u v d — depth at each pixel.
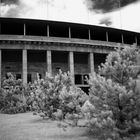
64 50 44.28
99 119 8.87
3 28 46.16
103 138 9.91
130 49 9.87
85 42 45.19
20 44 41.94
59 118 11.27
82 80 49.19
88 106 9.16
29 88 32.66
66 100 13.40
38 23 42.94
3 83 34.06
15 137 12.05
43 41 42.34
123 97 8.55
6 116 25.73
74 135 11.88
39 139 11.17
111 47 47.47
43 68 47.12
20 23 42.84
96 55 51.31
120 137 8.84
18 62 45.75
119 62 9.53
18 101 31.70
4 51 44.97
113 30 47.66
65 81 19.64
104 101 9.11
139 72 9.46
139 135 9.05
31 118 22.17
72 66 44.34
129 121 8.80
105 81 9.09
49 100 19.02
